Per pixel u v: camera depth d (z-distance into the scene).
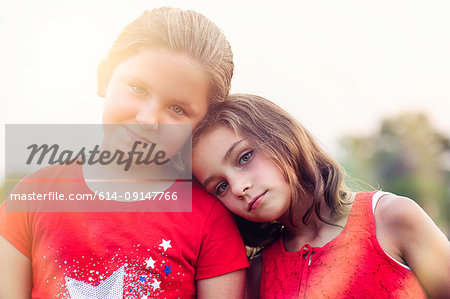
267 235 1.18
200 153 1.05
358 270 0.99
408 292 0.96
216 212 1.06
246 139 1.04
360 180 1.26
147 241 0.99
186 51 0.98
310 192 1.09
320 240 1.06
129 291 0.96
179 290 0.99
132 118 0.98
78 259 0.98
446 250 0.98
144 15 1.07
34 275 1.00
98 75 1.08
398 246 0.99
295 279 1.05
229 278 1.03
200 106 1.03
